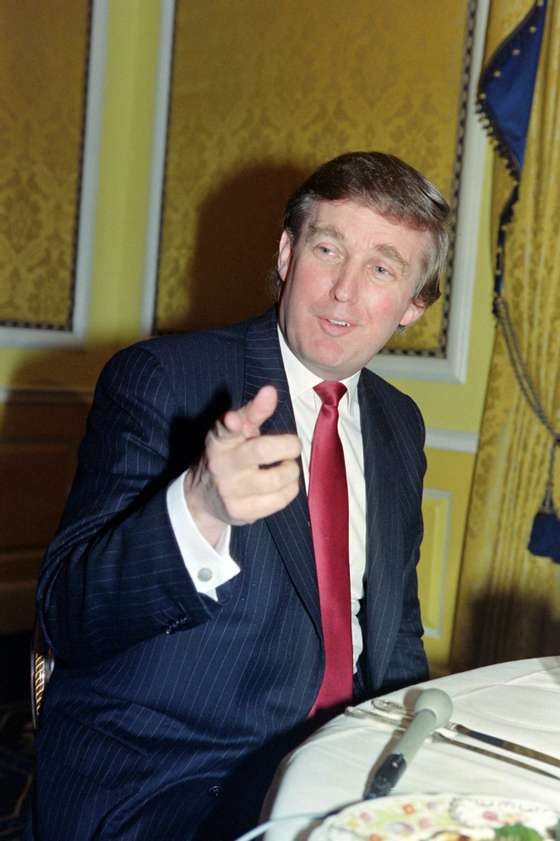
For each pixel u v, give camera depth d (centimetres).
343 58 371
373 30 362
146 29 433
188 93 421
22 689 341
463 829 87
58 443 422
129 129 440
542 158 314
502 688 132
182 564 111
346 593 148
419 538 176
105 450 139
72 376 427
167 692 133
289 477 96
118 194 440
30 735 301
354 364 153
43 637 150
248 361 152
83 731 134
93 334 436
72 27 415
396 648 169
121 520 131
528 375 317
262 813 100
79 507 135
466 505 338
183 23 421
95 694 136
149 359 144
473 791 98
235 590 136
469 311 339
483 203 335
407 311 170
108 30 427
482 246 336
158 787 130
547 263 314
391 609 157
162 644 133
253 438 95
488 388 326
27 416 410
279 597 139
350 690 147
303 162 384
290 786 96
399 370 354
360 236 148
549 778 102
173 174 427
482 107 324
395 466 170
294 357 157
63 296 423
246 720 135
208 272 415
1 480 403
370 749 106
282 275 164
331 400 156
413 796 92
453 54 341
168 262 429
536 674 139
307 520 143
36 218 410
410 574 174
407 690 128
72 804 129
